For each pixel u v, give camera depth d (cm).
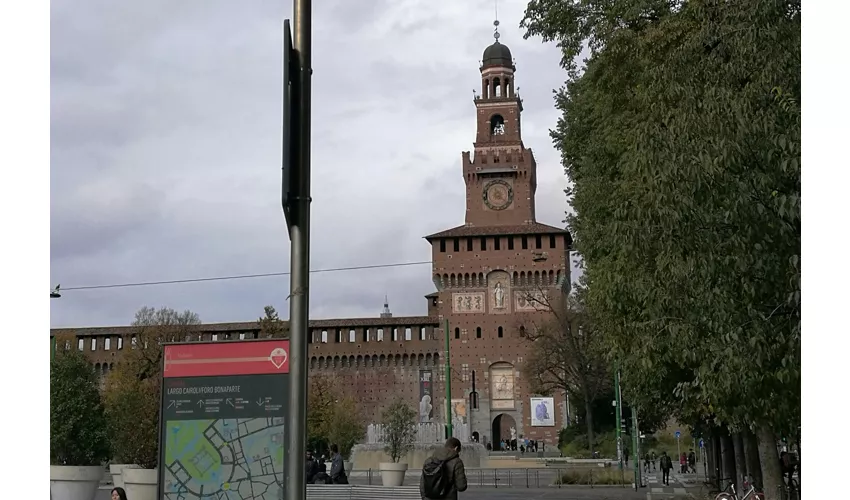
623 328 2392
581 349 7906
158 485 1198
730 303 1277
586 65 2789
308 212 729
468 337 10900
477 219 11288
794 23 1341
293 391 702
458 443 1625
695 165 1277
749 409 1450
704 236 1288
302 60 750
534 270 10881
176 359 1214
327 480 2938
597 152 2767
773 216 1204
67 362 4066
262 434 1182
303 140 739
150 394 2603
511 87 11700
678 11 2319
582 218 3212
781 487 2008
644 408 3425
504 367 10800
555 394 10525
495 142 11356
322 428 8231
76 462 3919
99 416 3997
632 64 2403
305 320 713
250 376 1197
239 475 1181
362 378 11138
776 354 1242
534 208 11656
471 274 11038
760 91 1323
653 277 1650
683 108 1456
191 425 1201
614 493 4175
